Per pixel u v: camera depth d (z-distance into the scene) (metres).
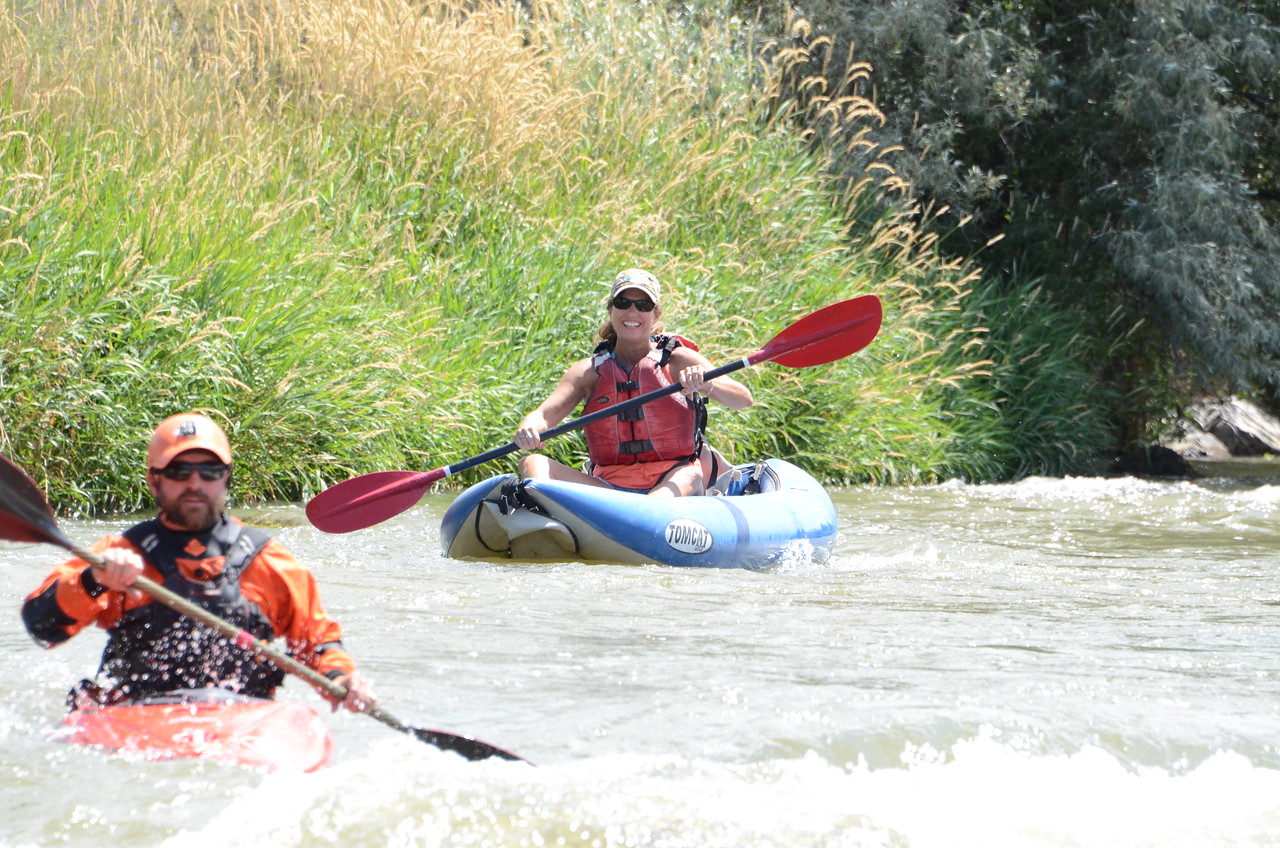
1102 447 49.75
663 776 9.23
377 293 33.25
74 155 29.42
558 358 34.50
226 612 10.37
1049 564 21.89
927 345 44.12
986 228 54.81
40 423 25.00
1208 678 12.88
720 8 51.47
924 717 10.75
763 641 14.23
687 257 39.72
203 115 34.50
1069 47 55.19
